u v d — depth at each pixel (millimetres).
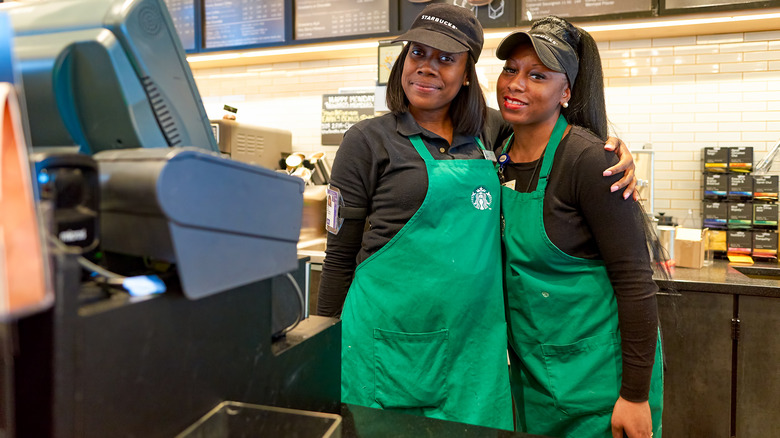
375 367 1293
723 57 3012
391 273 1293
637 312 1185
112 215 597
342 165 1382
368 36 3217
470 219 1292
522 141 1347
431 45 1226
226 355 687
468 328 1286
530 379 1390
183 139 764
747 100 2988
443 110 1396
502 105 1303
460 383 1283
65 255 478
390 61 3055
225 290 678
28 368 480
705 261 2613
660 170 3152
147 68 692
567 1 2887
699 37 3041
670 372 2287
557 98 1257
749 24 2816
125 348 539
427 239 1271
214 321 662
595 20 2836
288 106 3830
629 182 1171
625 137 3193
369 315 1305
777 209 2711
